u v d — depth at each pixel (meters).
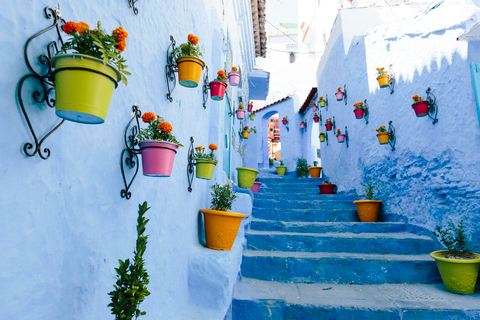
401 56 4.39
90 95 0.93
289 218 4.85
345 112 6.54
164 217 2.02
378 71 4.53
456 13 3.37
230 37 5.48
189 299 2.49
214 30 3.96
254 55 9.83
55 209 1.04
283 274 3.30
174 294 2.16
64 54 0.91
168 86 2.12
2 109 0.85
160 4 2.04
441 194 3.58
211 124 3.90
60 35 1.06
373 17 6.56
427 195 3.83
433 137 3.70
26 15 0.94
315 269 3.30
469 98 3.15
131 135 1.59
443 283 3.10
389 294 2.89
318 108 9.30
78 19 1.18
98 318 1.27
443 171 3.54
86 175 1.21
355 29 6.58
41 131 0.98
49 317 1.00
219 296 2.47
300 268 3.30
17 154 0.89
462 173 3.26
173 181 2.21
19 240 0.89
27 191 0.92
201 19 3.15
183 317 2.27
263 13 7.79
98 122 1.03
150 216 1.79
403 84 4.34
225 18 4.71
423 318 2.51
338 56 7.01
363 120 5.58
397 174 4.49
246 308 2.66
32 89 0.96
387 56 4.77
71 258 1.11
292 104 12.02
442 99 3.54
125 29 1.56
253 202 5.29
